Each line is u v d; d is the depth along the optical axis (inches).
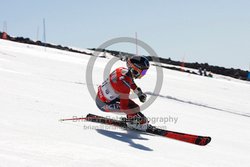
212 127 362.9
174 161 190.7
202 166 192.1
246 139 323.9
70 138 199.3
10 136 174.7
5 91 331.9
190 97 677.3
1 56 810.2
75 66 927.7
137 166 164.7
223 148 259.9
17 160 139.4
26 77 502.9
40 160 145.0
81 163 151.6
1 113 232.8
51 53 1346.0
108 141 213.0
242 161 224.8
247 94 997.8
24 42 2036.2
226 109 597.0
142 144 223.8
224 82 1385.3
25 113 248.7
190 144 253.3
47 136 191.9
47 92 388.8
